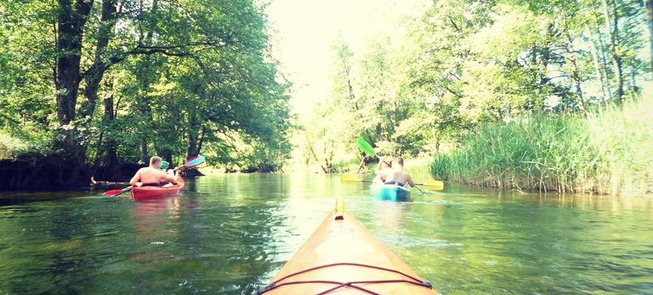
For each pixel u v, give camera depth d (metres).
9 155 12.49
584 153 10.04
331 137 38.12
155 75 16.34
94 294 2.91
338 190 13.24
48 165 12.99
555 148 10.66
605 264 3.63
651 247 4.24
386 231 5.20
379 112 32.22
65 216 6.54
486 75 16.02
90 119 13.40
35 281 3.19
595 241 4.56
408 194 9.03
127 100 16.50
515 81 15.99
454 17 20.52
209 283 3.12
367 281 1.79
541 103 16.11
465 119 18.45
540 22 14.98
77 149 13.62
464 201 8.73
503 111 16.97
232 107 21.22
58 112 13.07
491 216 6.48
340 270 1.95
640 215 6.44
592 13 13.74
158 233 5.08
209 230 5.29
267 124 23.23
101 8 14.19
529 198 9.21
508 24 14.77
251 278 3.24
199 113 19.77
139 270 3.47
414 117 22.00
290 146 37.88
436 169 17.78
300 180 21.89
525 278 3.22
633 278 3.22
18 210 7.29
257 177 27.12
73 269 3.50
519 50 15.52
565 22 14.88
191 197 10.17
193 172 27.56
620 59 14.22
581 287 3.02
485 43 15.87
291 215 6.78
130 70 15.24
